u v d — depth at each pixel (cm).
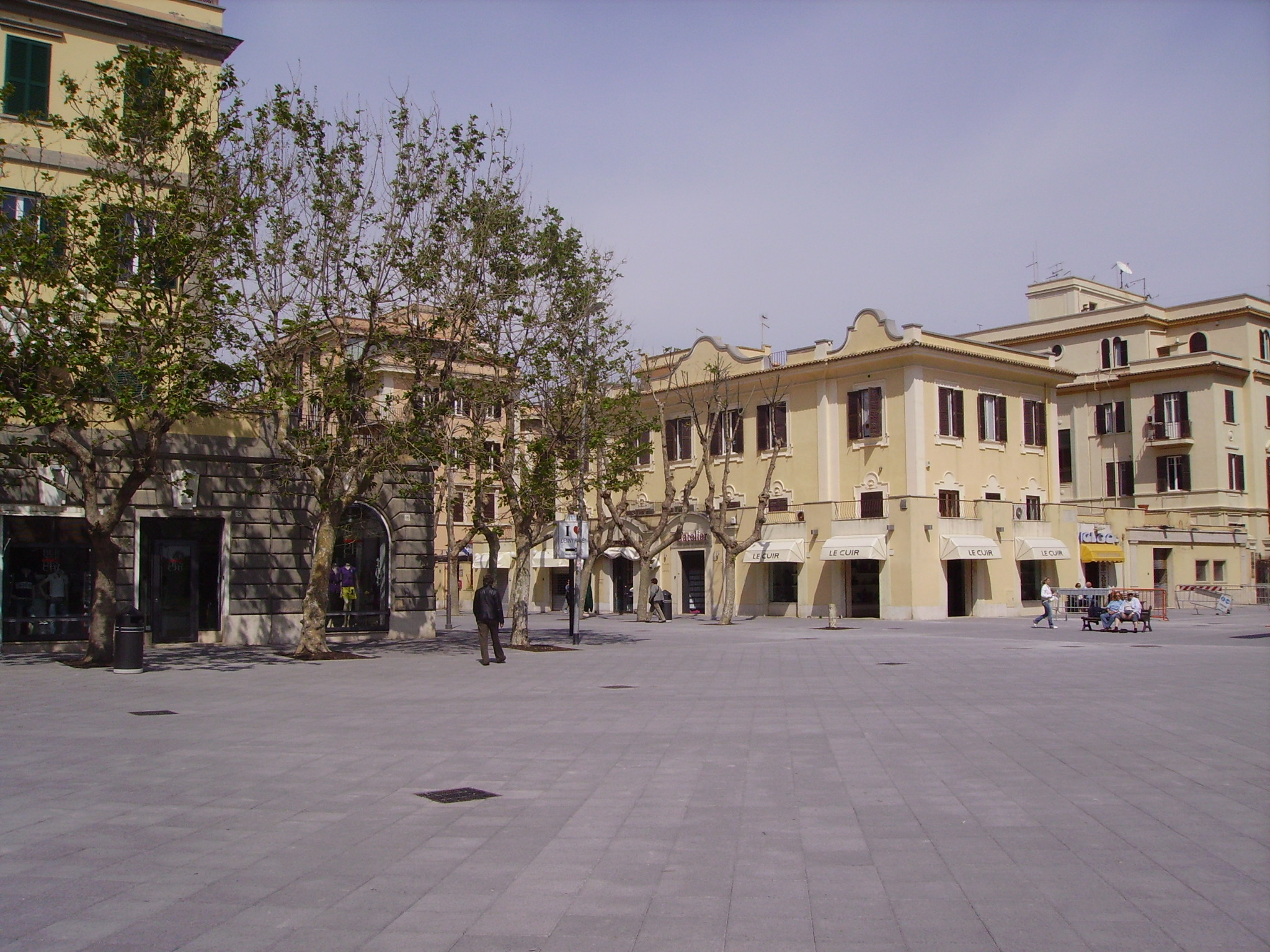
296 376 2355
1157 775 1012
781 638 3219
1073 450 6488
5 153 2325
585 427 2889
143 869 709
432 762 1092
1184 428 6003
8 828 819
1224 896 636
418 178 2464
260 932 583
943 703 1566
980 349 4819
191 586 2736
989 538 4581
